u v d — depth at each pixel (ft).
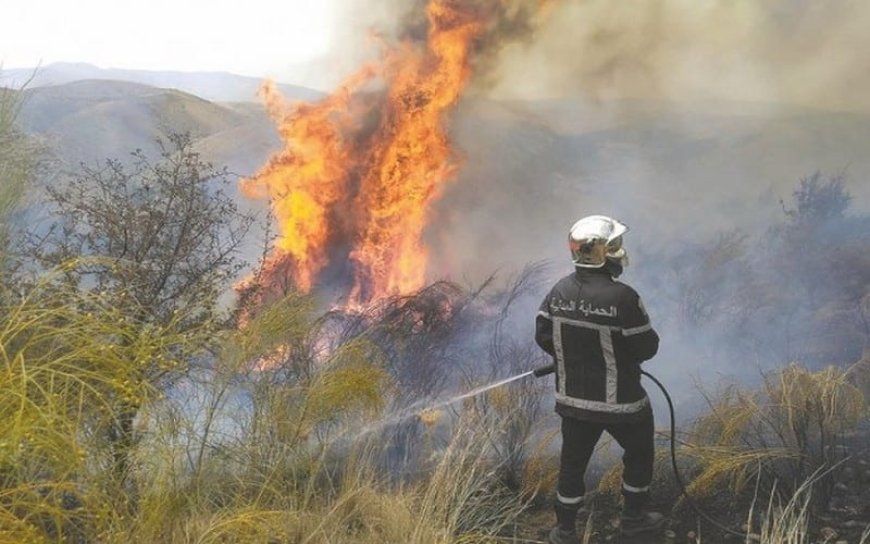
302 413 13.23
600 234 12.64
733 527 13.09
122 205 16.21
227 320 16.31
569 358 12.79
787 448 14.08
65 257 14.32
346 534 11.92
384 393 15.26
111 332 10.45
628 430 12.80
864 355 18.01
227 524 10.12
